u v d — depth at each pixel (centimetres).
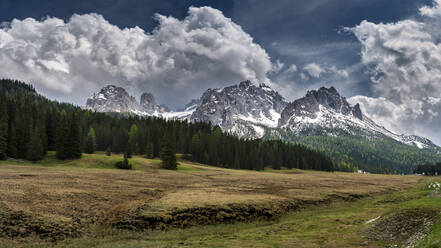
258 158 15638
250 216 3412
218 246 2150
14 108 12038
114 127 15638
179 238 2509
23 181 4469
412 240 2039
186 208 3247
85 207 3183
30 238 2241
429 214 2369
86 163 9431
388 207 4097
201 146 14950
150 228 2714
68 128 10419
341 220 3192
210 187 5547
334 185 7138
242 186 5956
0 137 8662
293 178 9381
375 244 2161
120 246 2189
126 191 4412
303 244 2202
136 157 13012
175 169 10731
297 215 3691
